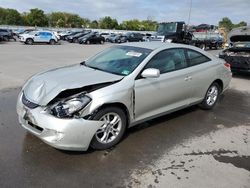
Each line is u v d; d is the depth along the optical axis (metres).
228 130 5.06
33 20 88.94
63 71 4.54
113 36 43.12
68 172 3.45
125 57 4.77
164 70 4.80
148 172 3.54
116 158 3.84
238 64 10.01
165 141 4.45
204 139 4.61
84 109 3.62
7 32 34.78
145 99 4.42
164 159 3.88
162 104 4.82
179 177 3.46
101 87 3.89
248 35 10.62
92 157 3.82
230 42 11.41
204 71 5.62
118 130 4.16
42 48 24.39
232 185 3.34
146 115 4.59
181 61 5.20
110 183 3.28
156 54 4.75
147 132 4.76
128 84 4.14
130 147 4.18
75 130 3.55
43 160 3.69
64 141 3.54
